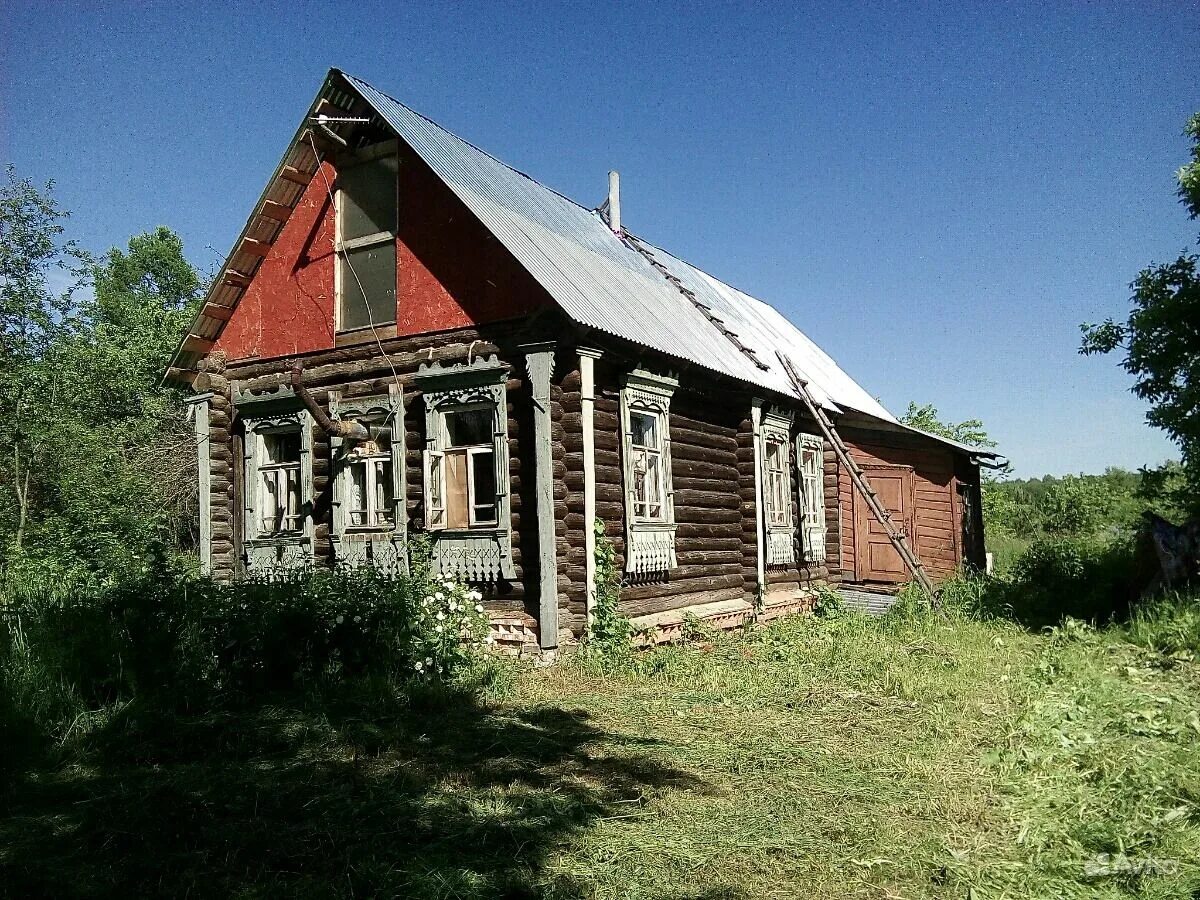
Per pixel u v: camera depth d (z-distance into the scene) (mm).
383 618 8867
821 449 18781
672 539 12484
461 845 4844
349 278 12570
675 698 8617
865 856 4758
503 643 10586
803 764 6438
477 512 11477
